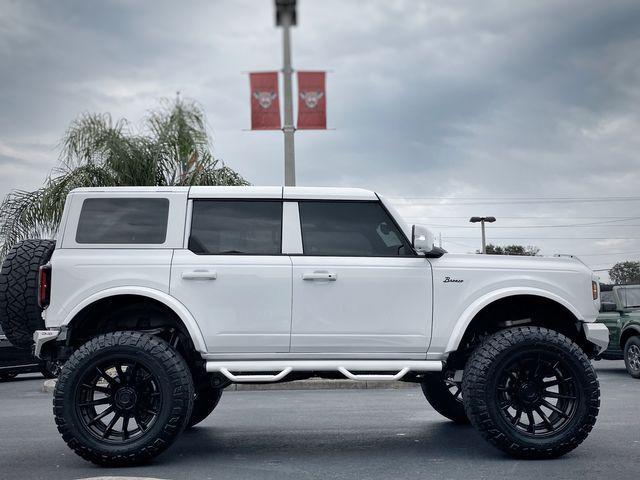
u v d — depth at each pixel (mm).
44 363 15414
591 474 4902
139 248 5711
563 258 5992
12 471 5219
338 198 5902
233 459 5633
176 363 5391
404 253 5836
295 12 14438
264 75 14352
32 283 5773
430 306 5719
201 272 5598
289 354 5645
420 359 5746
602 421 7363
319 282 5652
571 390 5535
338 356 5672
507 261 5879
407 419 7906
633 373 13203
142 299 5809
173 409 5328
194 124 17812
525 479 4762
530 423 5531
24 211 16266
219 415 8461
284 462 5484
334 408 9102
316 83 14289
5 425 7871
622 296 14047
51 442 6609
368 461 5484
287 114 14320
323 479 4855
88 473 5121
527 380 5590
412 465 5301
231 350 5602
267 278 5633
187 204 5820
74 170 16672
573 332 6141
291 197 5879
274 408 9188
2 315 5793
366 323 5656
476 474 4941
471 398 5477
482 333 6184
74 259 5637
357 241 5836
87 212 5789
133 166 16656
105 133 17062
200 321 5582
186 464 5430
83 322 5793
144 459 5359
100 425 5531
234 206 5852
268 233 5805
